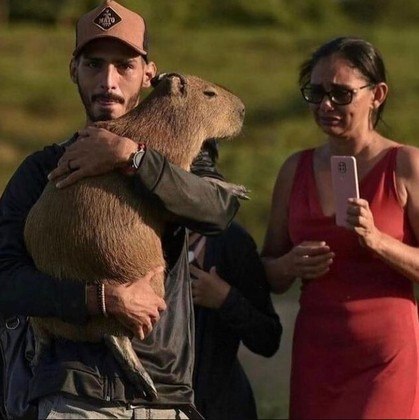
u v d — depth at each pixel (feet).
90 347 27.17
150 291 26.99
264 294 32.68
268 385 53.31
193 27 176.55
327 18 187.11
